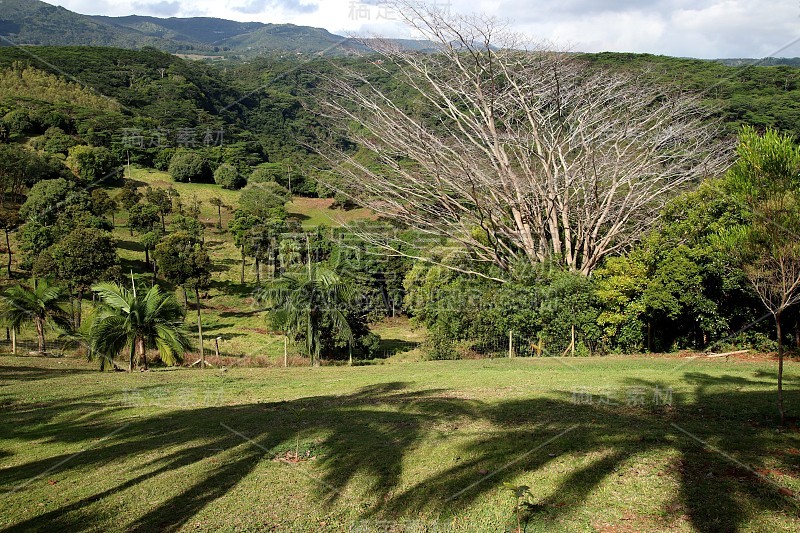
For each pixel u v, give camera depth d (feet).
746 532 14.87
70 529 17.04
